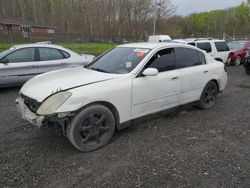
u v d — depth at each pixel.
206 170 3.22
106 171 3.20
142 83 4.10
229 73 11.05
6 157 3.50
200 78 5.16
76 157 3.53
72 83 3.66
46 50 7.79
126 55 4.56
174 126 4.64
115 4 57.75
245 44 14.08
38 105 3.47
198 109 5.62
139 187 2.89
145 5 56.84
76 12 59.28
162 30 58.00
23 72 7.32
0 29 47.41
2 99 6.49
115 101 3.81
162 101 4.49
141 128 4.52
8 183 2.93
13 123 4.72
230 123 4.83
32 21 58.25
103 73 4.11
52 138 4.09
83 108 3.54
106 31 58.62
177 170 3.21
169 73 4.54
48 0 63.84
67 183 2.96
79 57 8.47
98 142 3.75
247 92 7.35
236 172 3.18
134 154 3.61
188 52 5.04
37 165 3.31
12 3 63.81
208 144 3.93
